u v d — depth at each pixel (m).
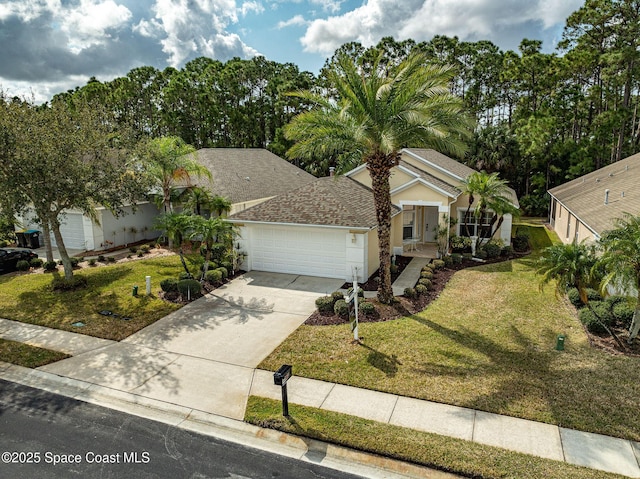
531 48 43.84
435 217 24.58
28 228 25.92
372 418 8.31
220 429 8.27
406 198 21.22
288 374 8.46
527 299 14.91
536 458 7.07
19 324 13.66
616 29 38.41
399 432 7.84
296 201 19.38
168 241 25.08
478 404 8.64
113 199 16.53
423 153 28.62
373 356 10.80
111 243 24.83
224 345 11.80
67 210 24.25
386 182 13.71
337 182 21.86
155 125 53.91
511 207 21.03
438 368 10.12
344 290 16.05
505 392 9.02
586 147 38.59
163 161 21.89
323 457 7.43
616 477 6.59
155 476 7.00
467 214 22.41
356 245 17.02
